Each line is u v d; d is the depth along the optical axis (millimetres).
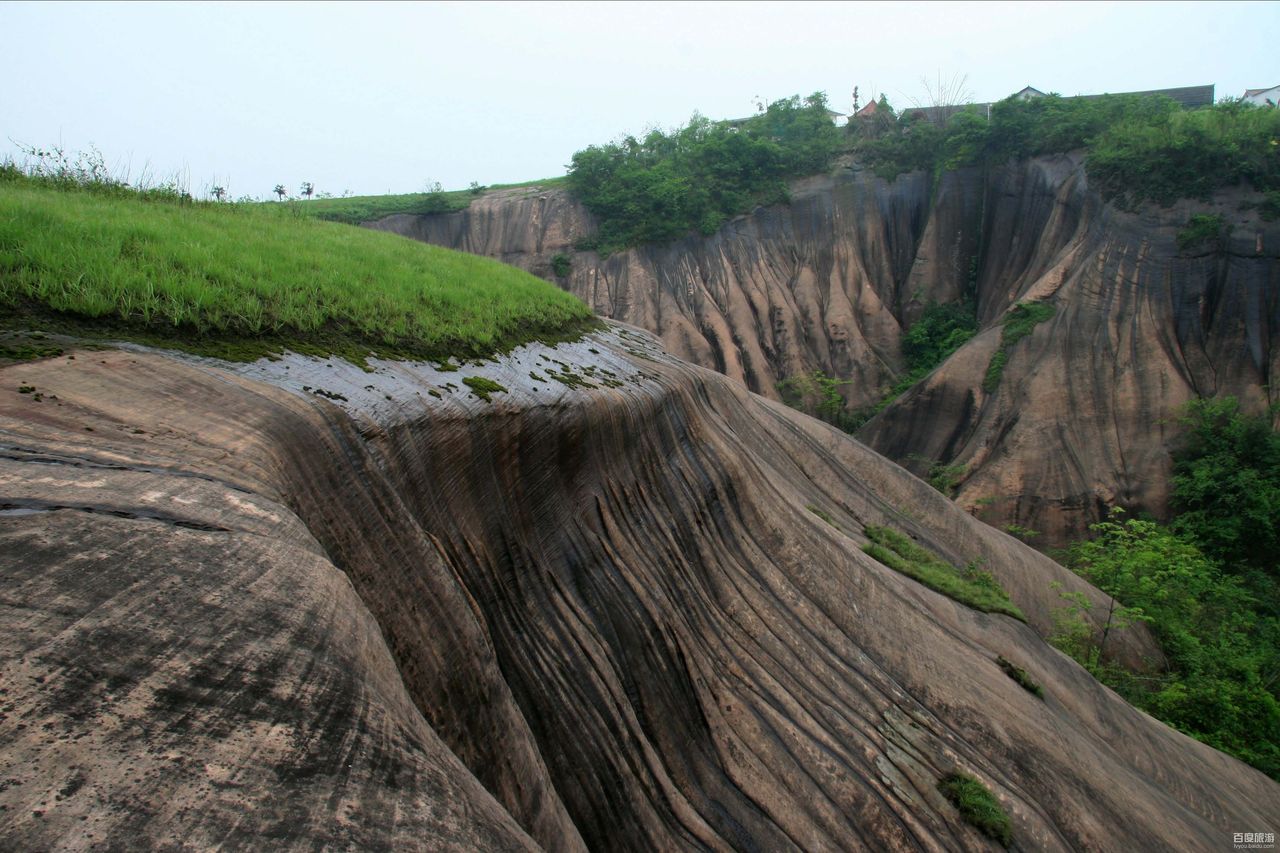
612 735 9008
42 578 3137
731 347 56062
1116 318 41750
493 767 6391
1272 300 39625
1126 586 28578
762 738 11219
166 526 3908
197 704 2803
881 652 14781
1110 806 14023
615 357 16797
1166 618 27328
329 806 2588
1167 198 42719
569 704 8664
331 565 4414
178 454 4918
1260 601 30406
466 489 8773
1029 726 14750
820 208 62031
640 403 14023
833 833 10445
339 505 6129
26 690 2549
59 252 7672
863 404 54156
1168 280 41562
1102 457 38781
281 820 2436
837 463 26766
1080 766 14602
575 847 6957
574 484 11242
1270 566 33531
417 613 6363
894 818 11109
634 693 10062
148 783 2369
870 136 64750
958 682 15008
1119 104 51906
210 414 5695
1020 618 19688
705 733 10680
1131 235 43062
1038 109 57094
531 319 15164
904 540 22953
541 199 64375
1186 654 25578
